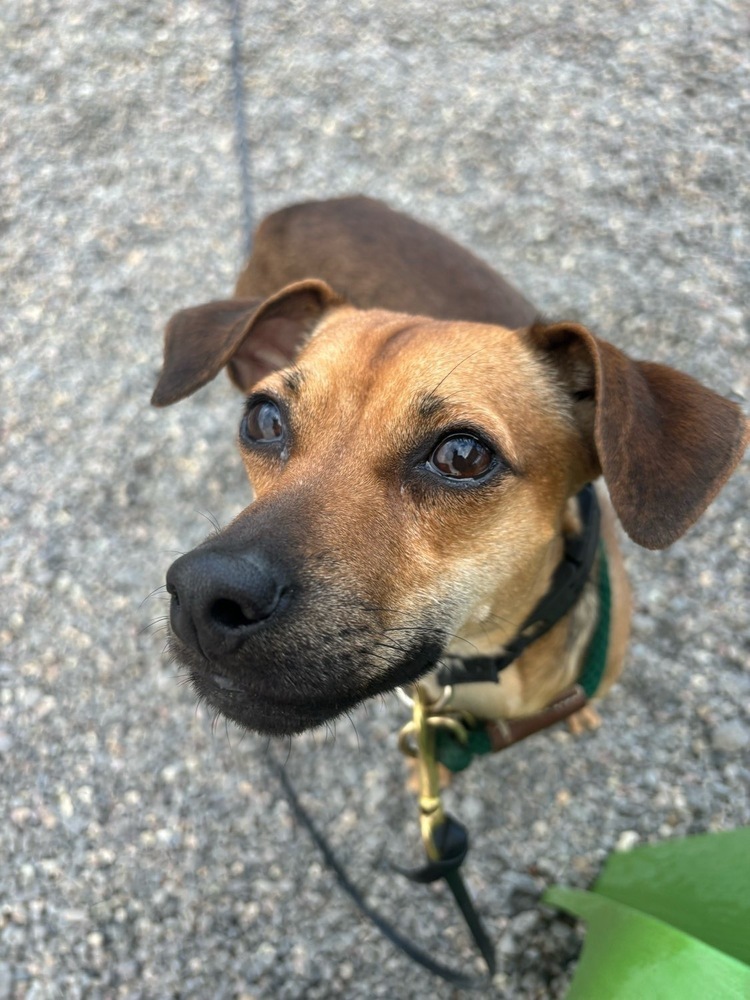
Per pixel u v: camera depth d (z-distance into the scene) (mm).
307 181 604
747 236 530
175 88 687
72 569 453
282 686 190
